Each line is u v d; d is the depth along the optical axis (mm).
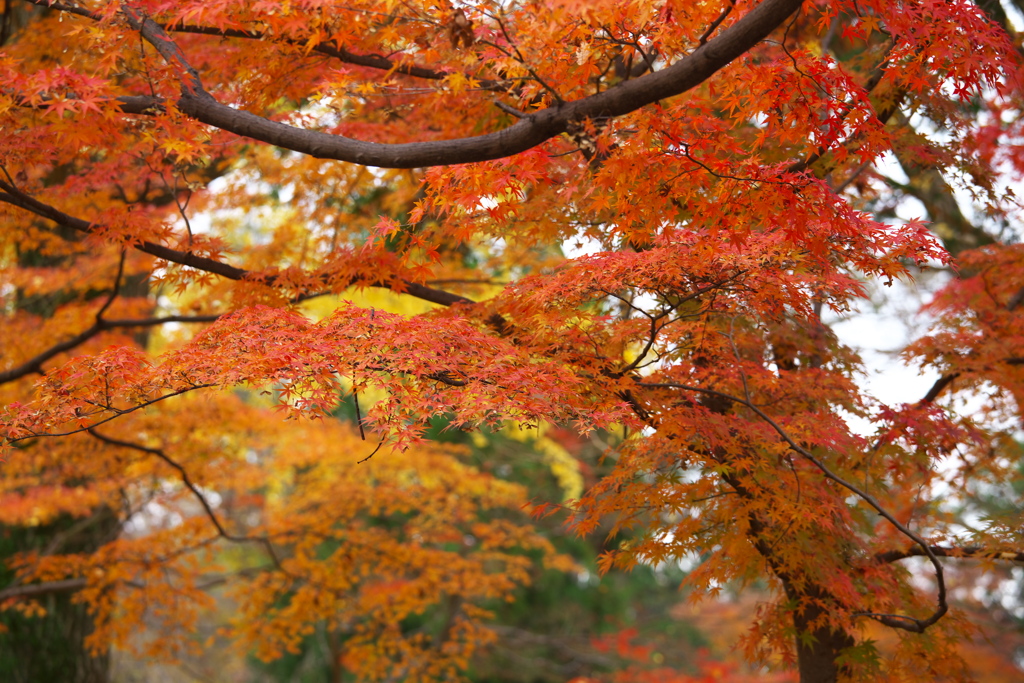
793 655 4375
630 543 4219
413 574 9406
